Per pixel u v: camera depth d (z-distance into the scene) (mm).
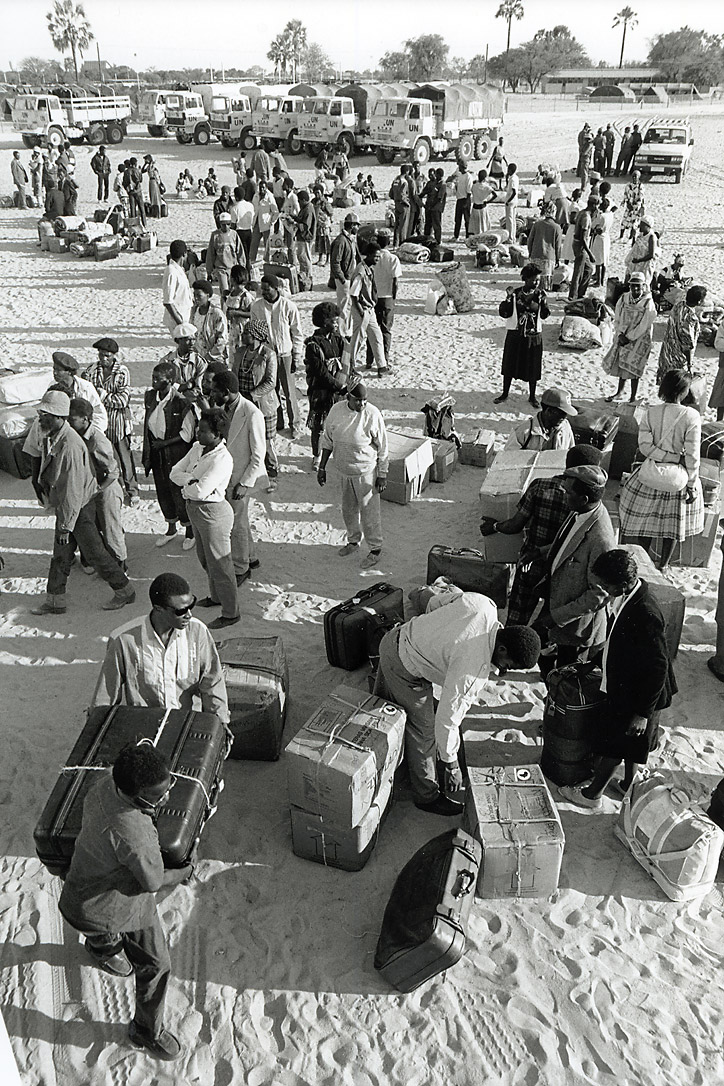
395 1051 3758
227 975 4086
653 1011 3906
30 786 5230
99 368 7992
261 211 17781
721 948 4223
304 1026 3861
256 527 8344
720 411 9875
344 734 4523
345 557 7762
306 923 4348
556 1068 3682
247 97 41656
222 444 6102
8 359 12836
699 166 34000
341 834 4473
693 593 7160
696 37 104062
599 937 4266
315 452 9531
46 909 4445
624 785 5031
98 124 40656
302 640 6566
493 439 9633
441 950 3852
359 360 12930
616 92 68438
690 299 9523
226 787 5207
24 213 25484
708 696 5977
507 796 4578
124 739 4180
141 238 20078
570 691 4828
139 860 3283
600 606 4699
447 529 8227
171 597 4141
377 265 11977
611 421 8469
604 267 15812
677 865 4363
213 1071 3689
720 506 8188
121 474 8445
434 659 4488
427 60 108250
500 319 14953
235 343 9562
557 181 19906
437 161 34906
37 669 6312
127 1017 3920
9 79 95500
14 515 8719
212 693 4547
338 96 36000
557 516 5430
